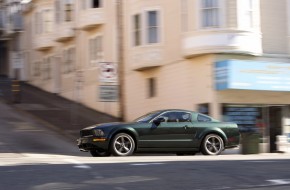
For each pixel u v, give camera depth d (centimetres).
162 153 1695
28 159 1477
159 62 2297
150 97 2423
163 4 2294
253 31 2075
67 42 3266
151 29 2331
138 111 2498
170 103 2267
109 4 2762
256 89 2003
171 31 2252
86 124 2348
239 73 1967
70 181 930
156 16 2320
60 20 3253
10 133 2108
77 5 3058
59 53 3422
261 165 1155
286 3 2208
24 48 4091
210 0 2064
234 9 2045
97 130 1534
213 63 2034
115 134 1536
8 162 1346
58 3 3312
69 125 2312
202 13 2069
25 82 4059
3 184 905
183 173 1016
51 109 2772
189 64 2139
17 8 4081
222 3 2045
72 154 1734
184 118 1620
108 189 862
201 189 870
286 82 2072
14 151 1752
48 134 2138
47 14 3603
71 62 3209
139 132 1556
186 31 2122
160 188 873
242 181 943
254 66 2003
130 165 1140
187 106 2152
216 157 1501
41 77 3731
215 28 2038
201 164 1166
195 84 2112
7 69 4450
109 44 2747
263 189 877
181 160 1317
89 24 2848
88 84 2931
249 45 2055
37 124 2352
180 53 2180
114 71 1880
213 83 2022
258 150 1870
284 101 2141
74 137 2041
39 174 1006
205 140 1627
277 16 2189
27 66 4038
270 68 2041
